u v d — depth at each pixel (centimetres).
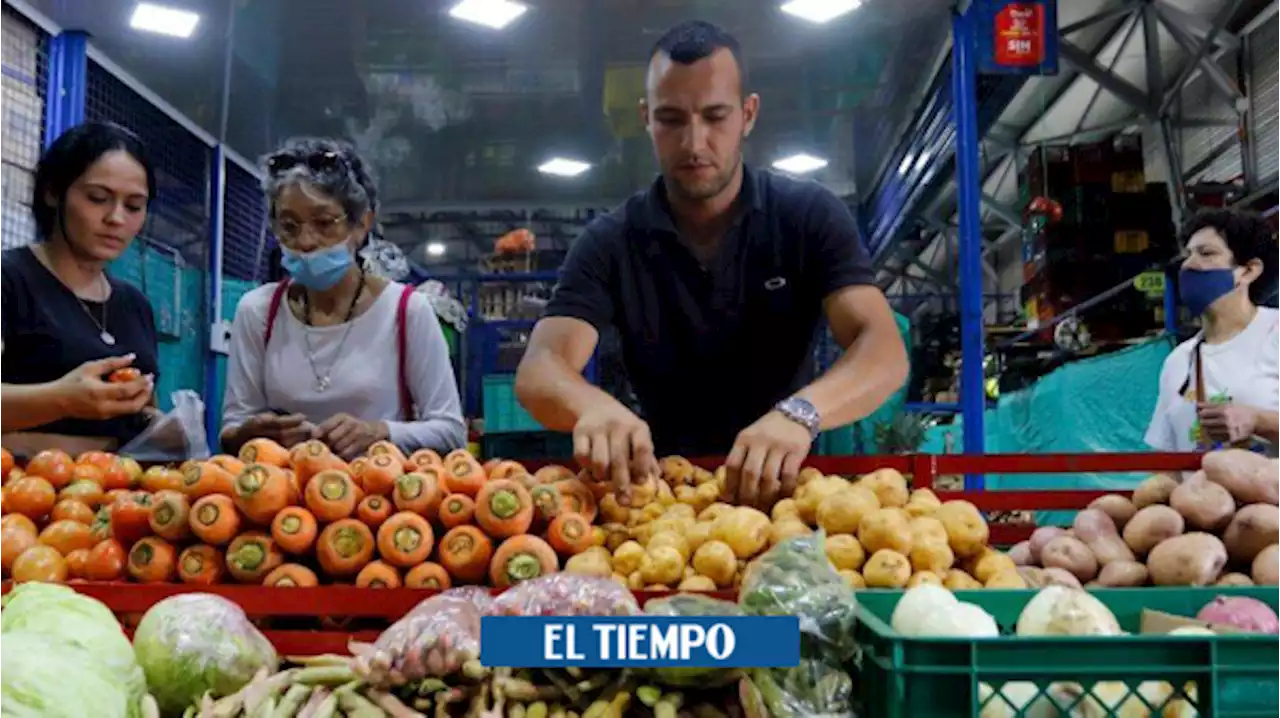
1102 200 812
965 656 110
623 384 662
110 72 501
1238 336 315
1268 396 305
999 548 246
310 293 253
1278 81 670
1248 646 110
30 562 166
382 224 867
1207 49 698
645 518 178
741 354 237
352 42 500
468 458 169
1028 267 871
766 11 505
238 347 259
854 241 222
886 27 527
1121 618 152
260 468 159
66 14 450
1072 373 613
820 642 127
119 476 199
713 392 243
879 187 825
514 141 661
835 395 185
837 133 716
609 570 158
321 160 232
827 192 228
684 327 232
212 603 144
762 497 170
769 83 607
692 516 177
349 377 247
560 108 607
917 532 163
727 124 201
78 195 244
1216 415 266
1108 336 785
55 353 251
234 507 160
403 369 251
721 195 214
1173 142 790
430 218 867
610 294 233
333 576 159
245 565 155
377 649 132
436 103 590
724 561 157
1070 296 806
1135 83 816
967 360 495
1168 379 336
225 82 533
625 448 169
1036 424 693
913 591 140
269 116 592
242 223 660
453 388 256
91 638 134
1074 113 878
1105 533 187
